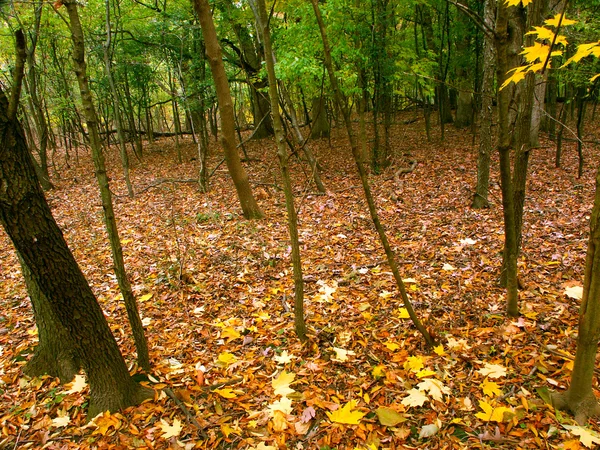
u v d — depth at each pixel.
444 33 12.89
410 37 13.46
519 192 3.56
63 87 13.48
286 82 9.55
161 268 5.03
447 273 4.23
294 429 2.37
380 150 10.62
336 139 14.66
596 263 1.91
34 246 2.10
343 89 8.16
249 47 14.56
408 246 5.07
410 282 4.07
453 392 2.57
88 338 2.46
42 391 3.00
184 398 2.69
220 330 3.59
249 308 3.92
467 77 13.67
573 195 6.64
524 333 3.06
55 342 3.12
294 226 2.96
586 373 2.18
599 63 5.93
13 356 3.47
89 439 2.45
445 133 13.98
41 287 2.25
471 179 8.28
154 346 3.41
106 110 16.19
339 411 2.39
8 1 2.94
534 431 2.17
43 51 12.46
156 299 4.28
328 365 2.95
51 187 11.53
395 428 2.30
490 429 2.24
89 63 13.65
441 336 3.14
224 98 6.28
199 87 10.11
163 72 14.45
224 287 4.41
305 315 3.66
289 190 2.90
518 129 3.42
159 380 2.92
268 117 16.38
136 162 14.49
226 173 11.18
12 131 1.91
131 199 9.29
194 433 2.43
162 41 10.69
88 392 2.88
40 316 3.11
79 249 6.17
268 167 10.84
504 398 2.45
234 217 7.03
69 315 2.37
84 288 2.39
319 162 11.52
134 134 14.72
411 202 7.16
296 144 10.59
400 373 2.77
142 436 2.43
